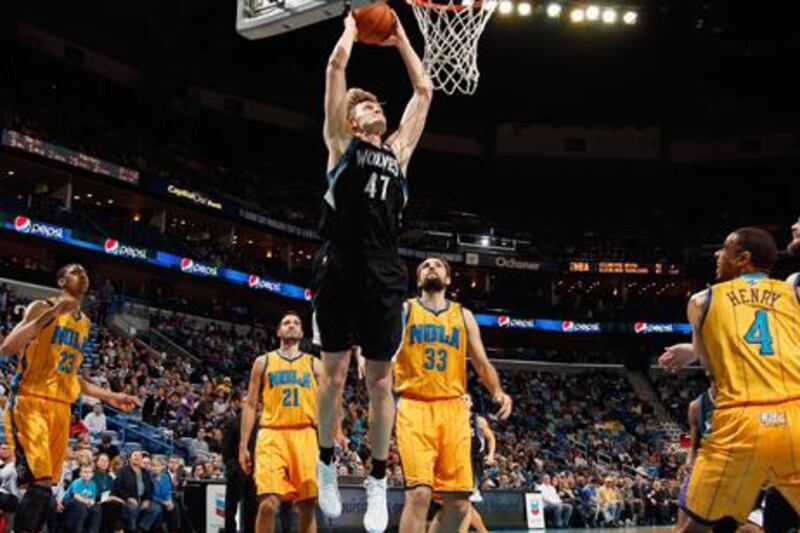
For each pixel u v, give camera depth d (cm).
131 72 3422
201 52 3584
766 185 4122
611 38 3678
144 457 1303
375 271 424
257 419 875
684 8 3231
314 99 3944
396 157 445
